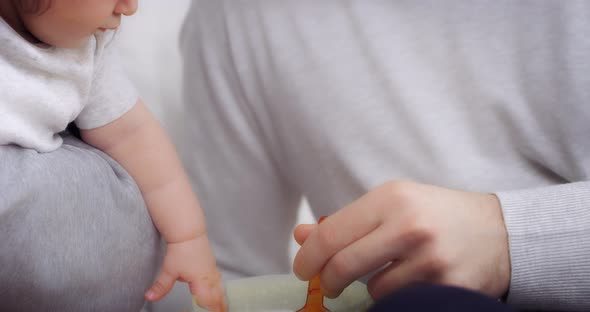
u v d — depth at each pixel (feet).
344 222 1.90
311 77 2.34
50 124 1.99
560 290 1.94
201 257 2.23
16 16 1.94
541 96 2.15
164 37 2.67
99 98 2.14
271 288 2.20
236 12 2.43
